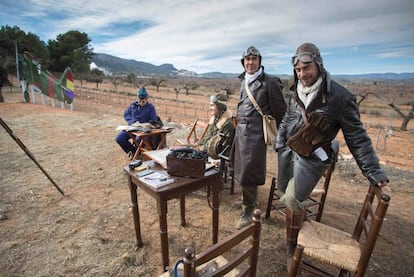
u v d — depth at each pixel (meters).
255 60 2.61
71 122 8.50
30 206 3.23
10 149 5.56
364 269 1.67
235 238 1.32
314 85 1.82
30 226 2.81
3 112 9.78
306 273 2.24
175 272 1.52
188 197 3.67
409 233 2.88
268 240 2.71
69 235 2.68
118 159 5.12
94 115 9.99
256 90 2.63
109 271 2.20
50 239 2.60
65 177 4.17
